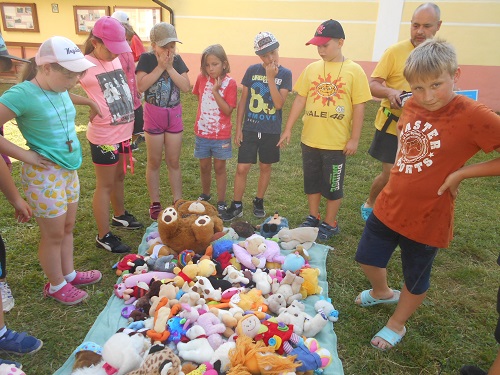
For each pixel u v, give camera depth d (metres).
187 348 2.27
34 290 2.94
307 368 2.18
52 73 2.38
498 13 8.45
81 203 4.23
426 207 2.33
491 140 2.08
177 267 2.97
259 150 3.97
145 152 5.70
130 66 4.30
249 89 3.90
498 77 8.80
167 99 3.74
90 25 10.00
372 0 9.01
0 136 2.32
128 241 3.65
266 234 3.69
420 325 2.82
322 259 3.45
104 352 2.14
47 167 2.49
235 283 2.92
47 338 2.54
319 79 3.55
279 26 9.57
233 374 2.01
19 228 3.70
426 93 2.13
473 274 3.41
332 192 3.70
